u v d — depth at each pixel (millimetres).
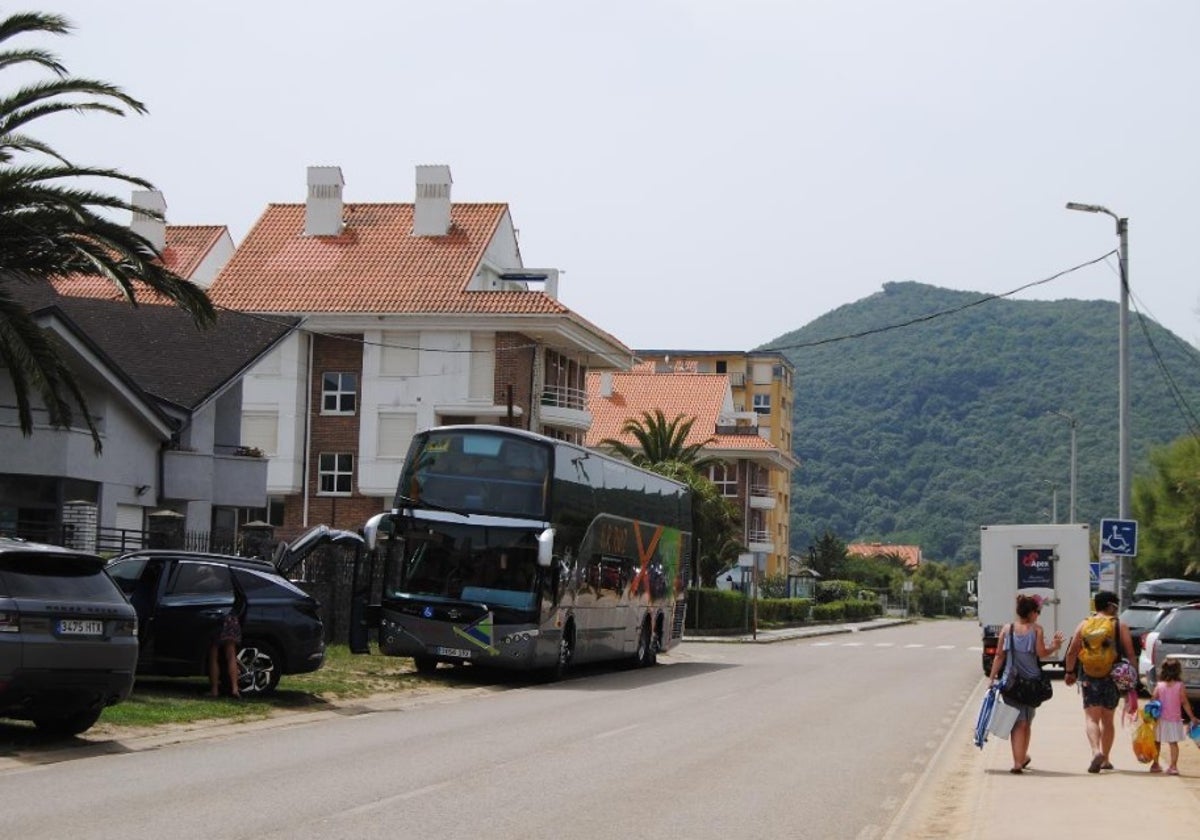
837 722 23406
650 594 37469
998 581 37750
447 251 66562
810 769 17078
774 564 119375
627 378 102688
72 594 15422
